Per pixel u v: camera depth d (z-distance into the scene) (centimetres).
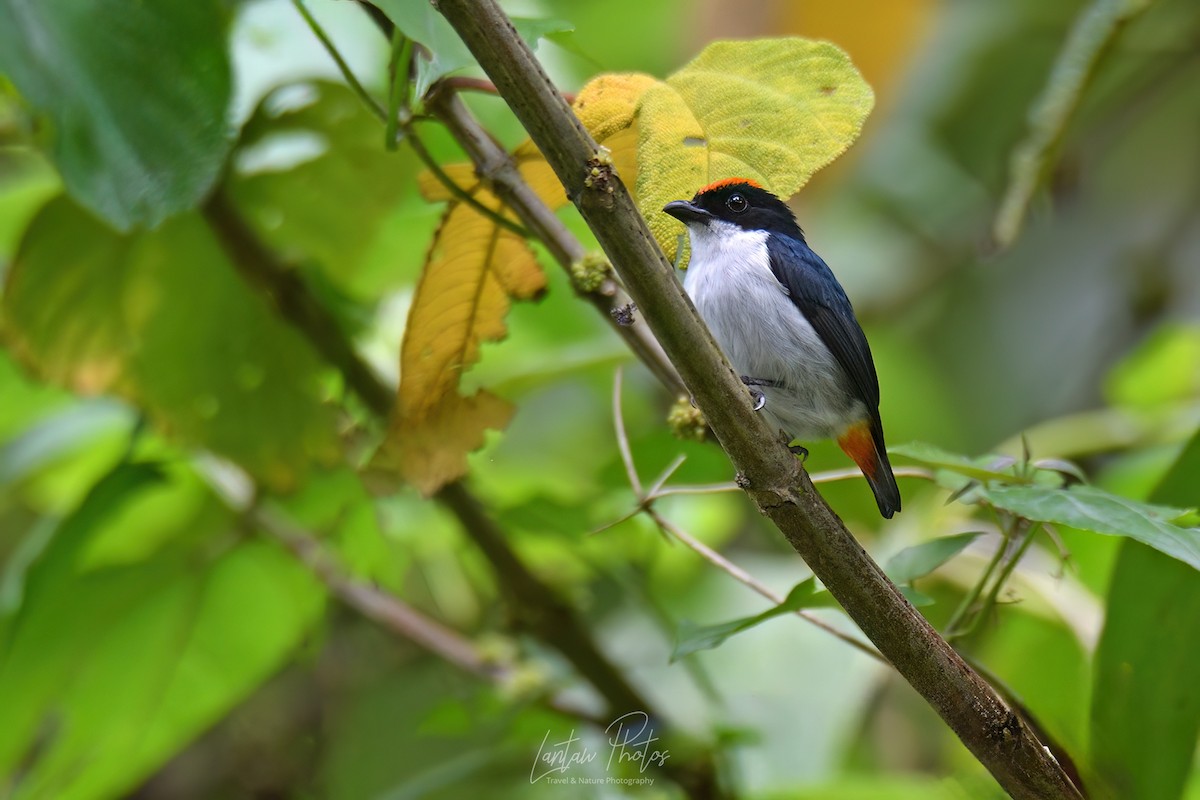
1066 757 372
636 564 380
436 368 373
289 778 387
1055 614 377
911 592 370
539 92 366
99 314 377
